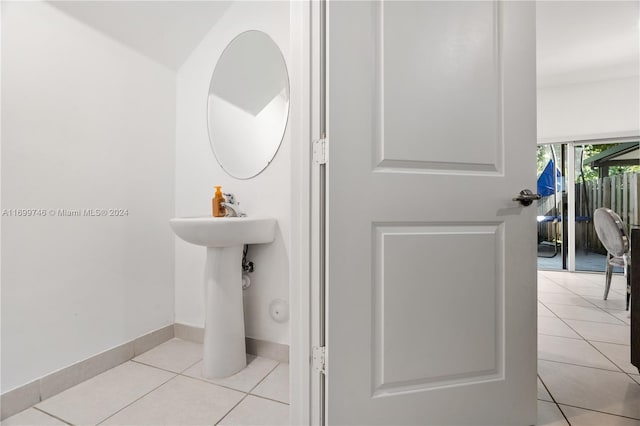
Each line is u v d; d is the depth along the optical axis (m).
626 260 2.52
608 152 3.86
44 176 1.39
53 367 1.41
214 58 1.95
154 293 1.91
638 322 1.33
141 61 1.82
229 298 1.59
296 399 1.13
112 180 1.68
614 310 2.57
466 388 1.13
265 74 1.82
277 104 1.79
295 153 1.14
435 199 1.11
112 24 1.63
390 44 1.08
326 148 1.05
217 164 1.93
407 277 1.09
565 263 4.06
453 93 1.12
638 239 1.32
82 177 1.54
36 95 1.36
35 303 1.35
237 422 1.23
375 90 1.08
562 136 3.88
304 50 1.12
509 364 1.17
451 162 1.12
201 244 1.51
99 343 1.60
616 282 3.52
